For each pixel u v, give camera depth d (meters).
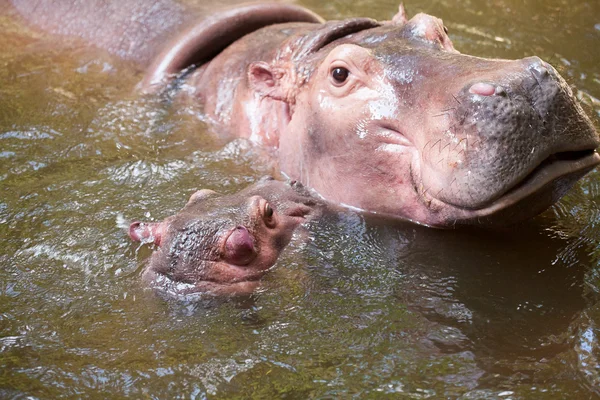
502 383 7.50
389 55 10.45
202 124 12.96
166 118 13.16
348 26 11.92
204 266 9.09
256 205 9.73
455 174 9.09
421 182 9.81
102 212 10.58
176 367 7.89
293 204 10.47
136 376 7.78
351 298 8.88
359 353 8.01
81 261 9.61
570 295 8.77
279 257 9.58
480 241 9.84
